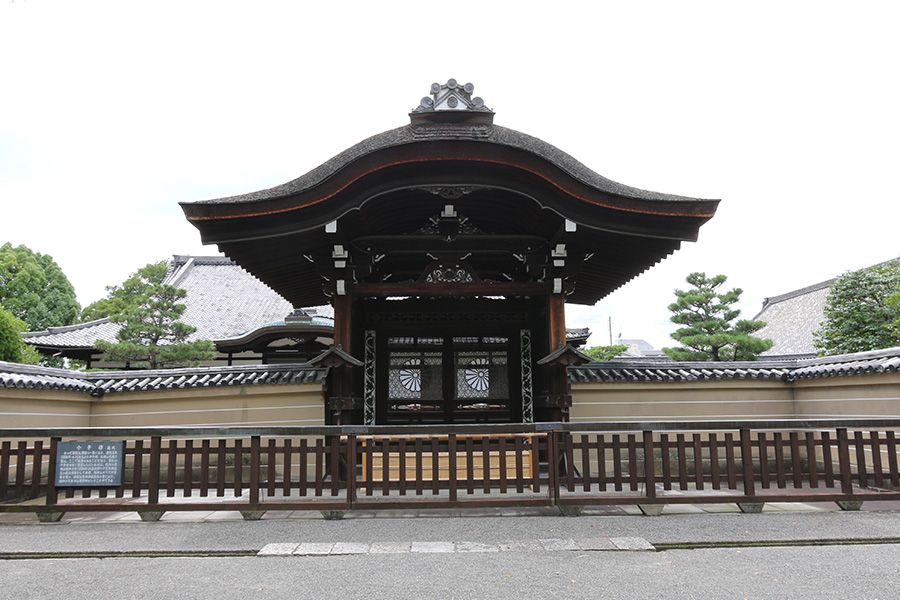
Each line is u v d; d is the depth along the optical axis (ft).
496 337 34.81
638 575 14.70
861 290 63.36
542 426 21.16
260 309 87.35
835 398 30.25
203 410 31.45
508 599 13.21
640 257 31.86
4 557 16.94
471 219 32.30
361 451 29.01
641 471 31.89
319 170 26.55
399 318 34.50
